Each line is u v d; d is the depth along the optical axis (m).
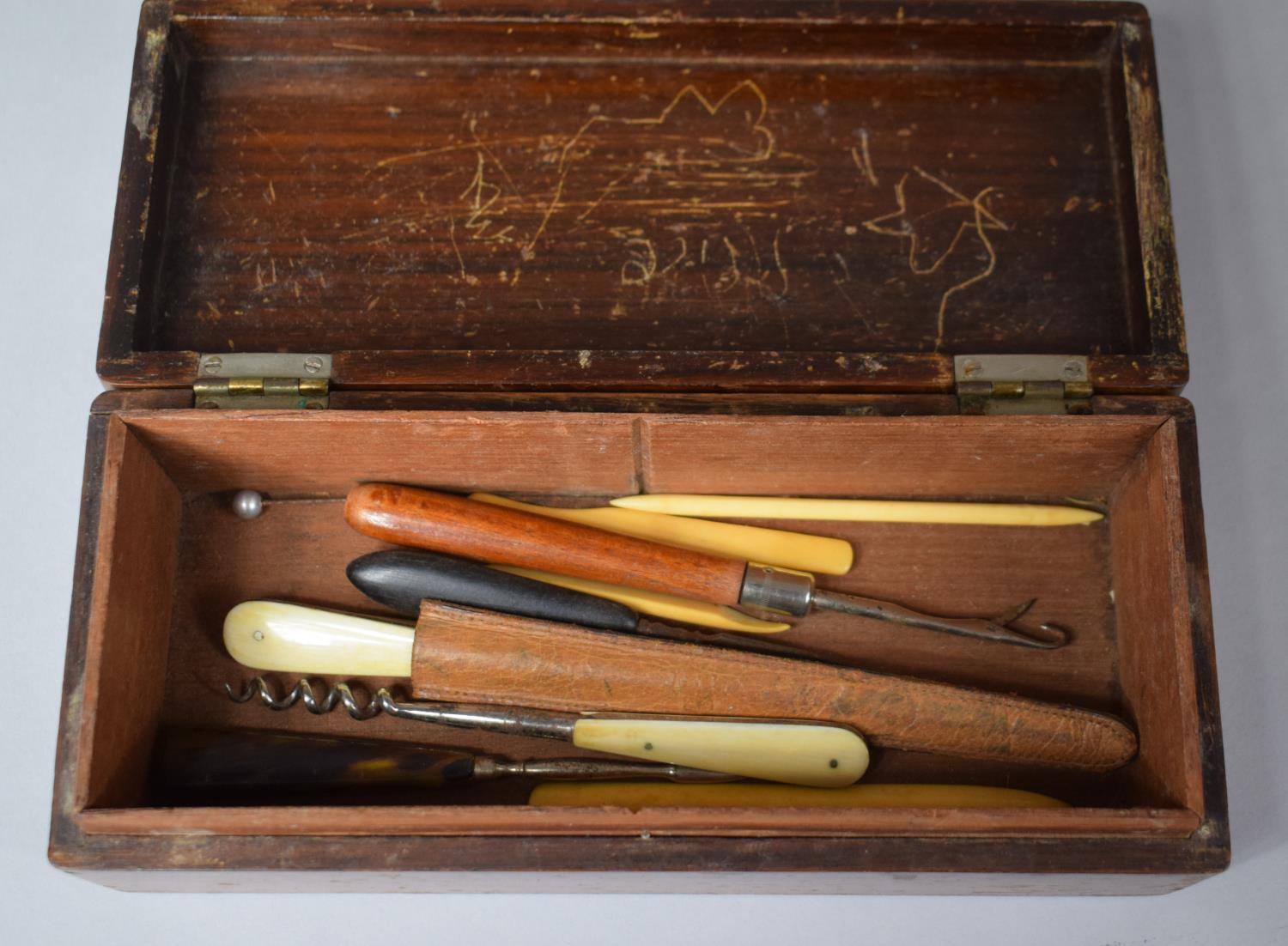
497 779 1.21
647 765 1.20
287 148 1.35
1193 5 1.56
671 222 1.34
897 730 1.20
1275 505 1.42
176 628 1.27
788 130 1.38
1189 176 1.52
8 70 1.54
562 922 1.28
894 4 1.34
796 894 1.26
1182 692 1.11
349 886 1.15
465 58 1.38
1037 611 1.30
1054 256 1.33
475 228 1.33
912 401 1.22
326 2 1.33
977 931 1.28
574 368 1.22
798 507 1.31
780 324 1.31
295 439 1.21
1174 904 1.29
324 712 1.25
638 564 1.25
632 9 1.34
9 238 1.49
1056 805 1.19
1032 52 1.38
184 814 1.04
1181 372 1.22
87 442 1.15
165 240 1.31
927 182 1.36
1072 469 1.26
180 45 1.35
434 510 1.25
